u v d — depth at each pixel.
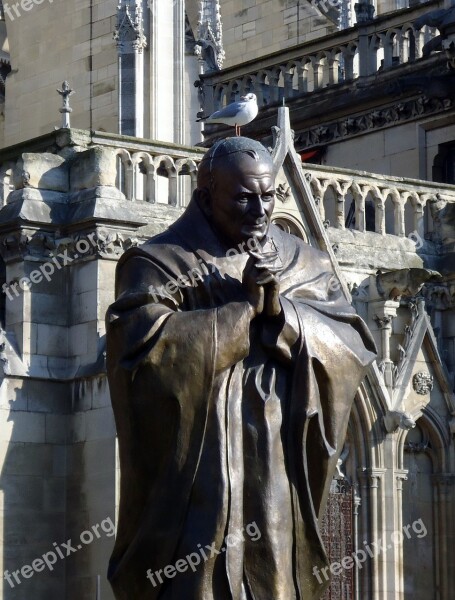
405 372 34.50
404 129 41.78
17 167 31.75
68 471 31.31
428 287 36.00
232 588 11.52
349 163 42.81
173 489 11.61
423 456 35.06
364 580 33.69
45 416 31.30
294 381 11.96
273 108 44.16
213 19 50.22
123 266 12.30
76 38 48.56
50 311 31.56
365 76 42.41
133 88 46.38
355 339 12.31
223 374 11.73
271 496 11.74
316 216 33.56
